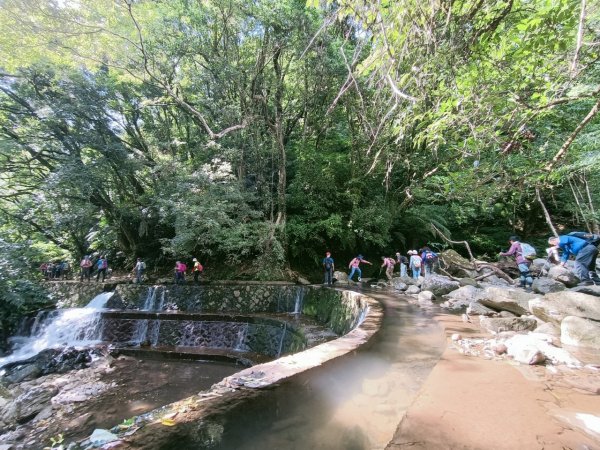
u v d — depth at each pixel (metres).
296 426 2.55
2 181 16.84
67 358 9.78
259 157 15.23
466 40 3.27
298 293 12.24
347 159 15.07
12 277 12.96
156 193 16.12
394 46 3.14
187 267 16.30
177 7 12.88
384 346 4.64
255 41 14.61
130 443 2.04
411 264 13.05
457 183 5.13
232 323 10.81
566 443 2.08
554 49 2.97
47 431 6.10
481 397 2.79
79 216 15.60
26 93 14.46
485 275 12.07
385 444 2.33
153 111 17.77
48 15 10.31
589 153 6.39
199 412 2.42
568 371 3.39
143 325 11.37
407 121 3.90
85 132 14.95
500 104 3.45
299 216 15.52
